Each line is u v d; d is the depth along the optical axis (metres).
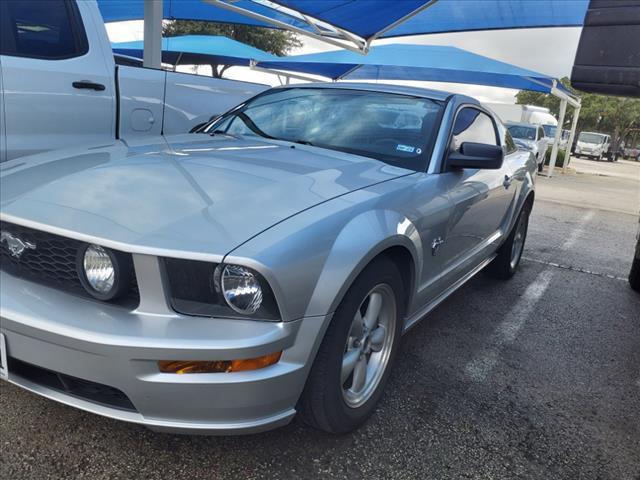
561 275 5.41
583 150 40.06
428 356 3.21
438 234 2.70
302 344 1.79
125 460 2.02
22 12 3.37
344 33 9.01
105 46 3.87
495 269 4.83
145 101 4.18
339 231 1.94
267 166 2.38
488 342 3.52
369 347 2.35
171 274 1.68
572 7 8.07
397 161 2.85
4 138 3.28
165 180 2.06
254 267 1.64
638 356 3.54
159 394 1.66
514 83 15.70
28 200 1.92
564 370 3.22
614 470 2.28
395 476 2.09
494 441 2.39
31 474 1.89
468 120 3.42
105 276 1.70
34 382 1.83
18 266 1.94
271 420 1.80
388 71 16.17
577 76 2.00
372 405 2.39
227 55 14.82
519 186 4.41
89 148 2.62
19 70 3.30
